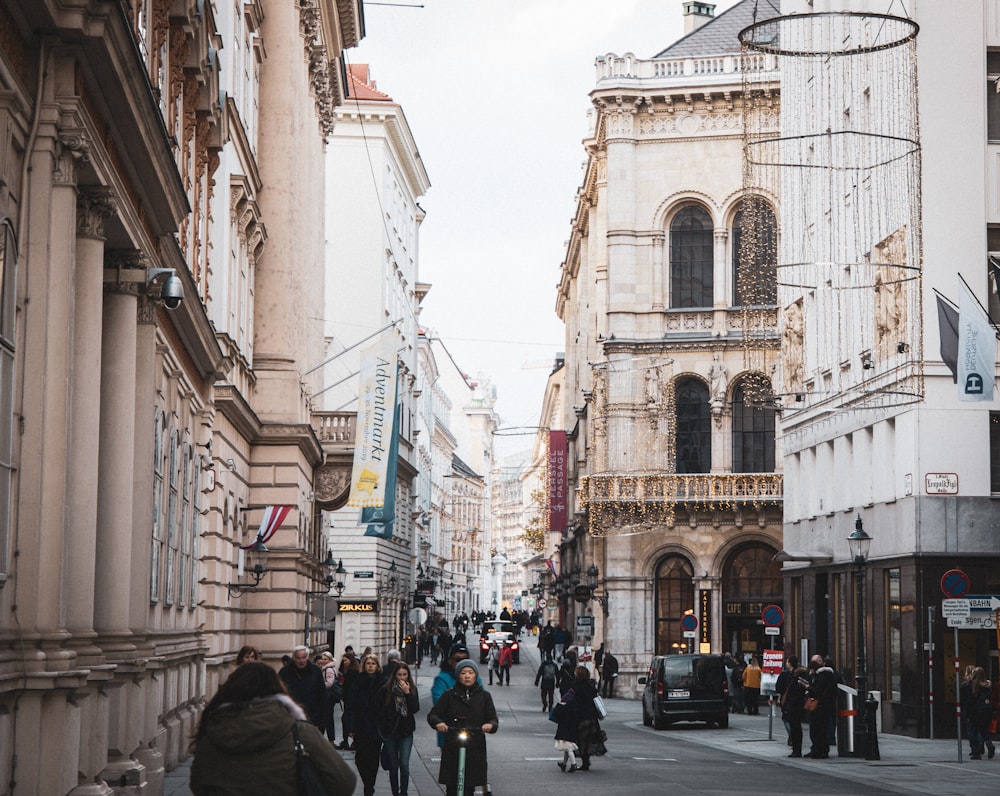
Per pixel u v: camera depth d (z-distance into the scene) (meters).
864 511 44.16
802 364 52.12
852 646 44.94
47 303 13.67
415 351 99.12
